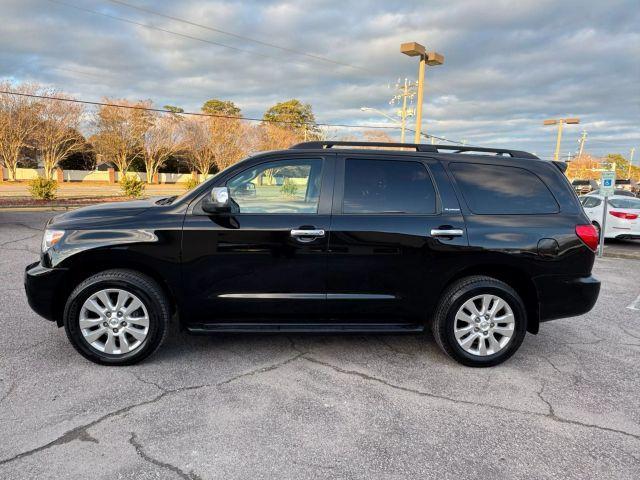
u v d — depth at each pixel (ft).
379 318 12.85
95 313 12.19
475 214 12.78
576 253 12.87
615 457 8.95
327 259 12.26
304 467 8.36
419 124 58.23
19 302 17.29
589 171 225.56
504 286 12.68
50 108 128.06
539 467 8.58
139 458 8.45
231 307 12.34
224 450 8.78
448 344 12.75
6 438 8.91
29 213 46.39
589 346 14.96
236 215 12.17
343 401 10.82
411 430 9.68
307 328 12.55
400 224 12.40
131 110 151.53
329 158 12.78
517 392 11.54
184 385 11.33
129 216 12.21
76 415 9.80
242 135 168.96
